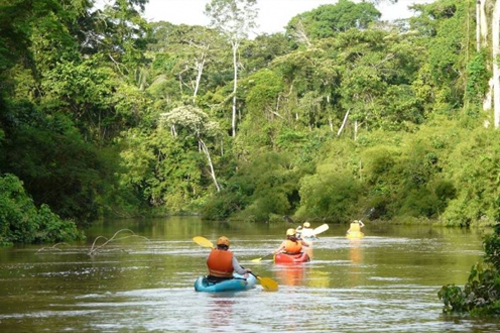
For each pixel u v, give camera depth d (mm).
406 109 80438
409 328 14969
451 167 61688
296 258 28359
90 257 30922
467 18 66312
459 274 24375
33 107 48406
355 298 19094
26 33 39562
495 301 16250
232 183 79000
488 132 59281
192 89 105875
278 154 78812
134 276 24031
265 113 92875
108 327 15336
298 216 69938
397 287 21203
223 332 14797
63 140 45594
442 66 77438
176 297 19312
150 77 110000
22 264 27797
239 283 20578
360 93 83500
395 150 65875
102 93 71250
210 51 105812
